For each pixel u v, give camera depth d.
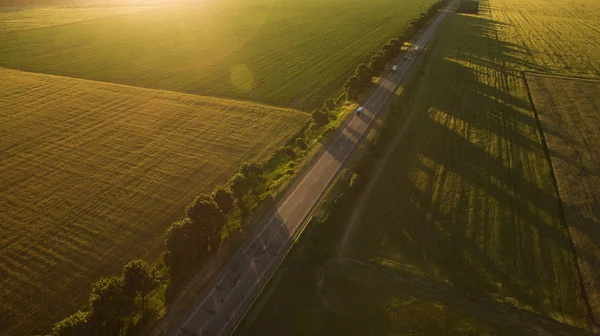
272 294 38.09
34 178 57.09
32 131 70.75
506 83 90.75
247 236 45.47
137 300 37.84
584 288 38.44
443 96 83.56
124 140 67.25
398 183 54.78
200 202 42.28
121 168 59.28
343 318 35.78
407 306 36.69
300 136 68.06
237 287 39.00
